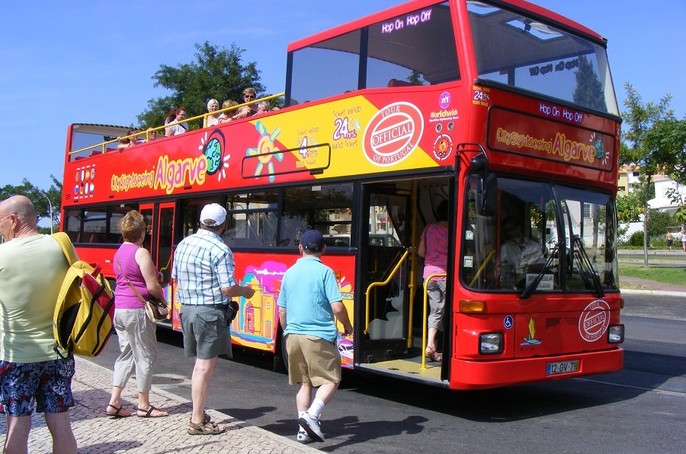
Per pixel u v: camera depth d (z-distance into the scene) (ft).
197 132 39.58
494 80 24.64
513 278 24.56
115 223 48.75
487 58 24.71
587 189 27.68
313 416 20.02
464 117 23.95
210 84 129.18
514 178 25.04
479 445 21.44
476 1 25.14
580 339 26.48
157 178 43.50
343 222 28.66
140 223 22.58
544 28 27.17
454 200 24.02
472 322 23.49
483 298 23.56
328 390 20.30
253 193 34.60
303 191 31.09
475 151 23.81
